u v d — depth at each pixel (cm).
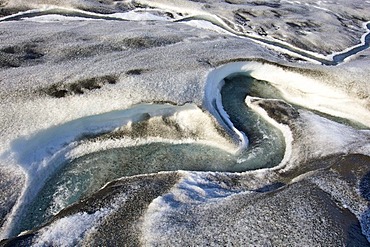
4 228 1123
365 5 3394
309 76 1919
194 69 1811
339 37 2597
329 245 950
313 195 1144
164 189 1228
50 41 1994
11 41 1948
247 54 2028
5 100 1490
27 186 1255
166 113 1614
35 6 2577
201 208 1103
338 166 1323
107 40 2047
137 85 1641
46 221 1186
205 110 1605
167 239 966
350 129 1619
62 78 1642
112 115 1554
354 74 1936
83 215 1102
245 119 1733
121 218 1076
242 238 963
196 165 1468
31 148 1368
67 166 1420
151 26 2344
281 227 998
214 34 2325
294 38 2497
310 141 1527
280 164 1455
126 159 1475
